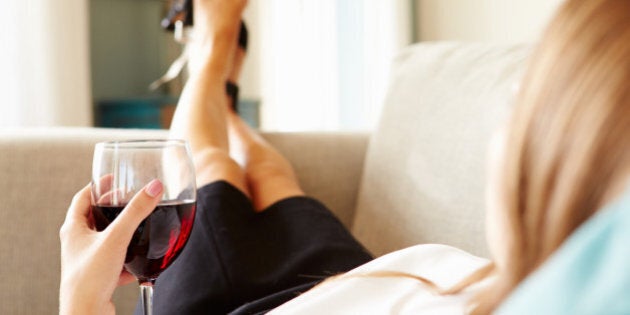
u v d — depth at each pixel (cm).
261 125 436
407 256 75
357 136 143
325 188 136
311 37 422
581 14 25
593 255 18
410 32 438
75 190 108
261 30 433
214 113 121
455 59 123
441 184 112
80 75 280
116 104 347
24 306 105
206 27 138
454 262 73
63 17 273
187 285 86
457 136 112
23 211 105
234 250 89
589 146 23
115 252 59
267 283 87
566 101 25
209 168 103
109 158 61
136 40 381
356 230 126
